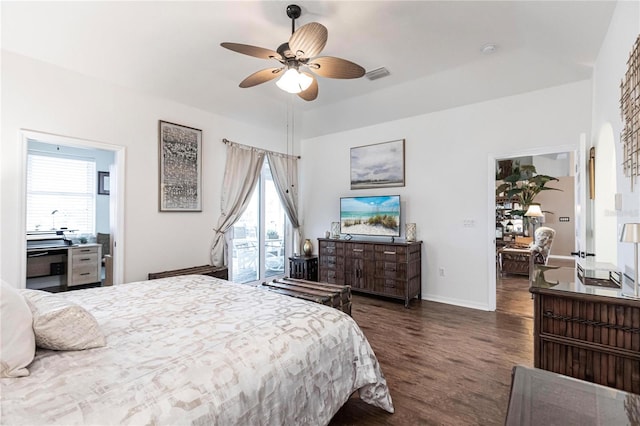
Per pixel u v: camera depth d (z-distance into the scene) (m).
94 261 5.05
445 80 3.76
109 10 2.47
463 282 4.15
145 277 3.62
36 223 5.07
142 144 3.61
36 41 2.72
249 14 2.54
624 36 1.96
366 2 2.39
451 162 4.26
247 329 1.55
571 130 3.44
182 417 0.98
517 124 3.77
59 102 3.00
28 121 2.82
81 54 2.96
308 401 1.44
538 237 5.98
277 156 5.35
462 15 2.53
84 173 5.58
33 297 1.58
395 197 4.55
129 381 1.08
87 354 1.28
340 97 4.46
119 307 1.91
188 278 2.77
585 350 1.64
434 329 3.29
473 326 3.37
